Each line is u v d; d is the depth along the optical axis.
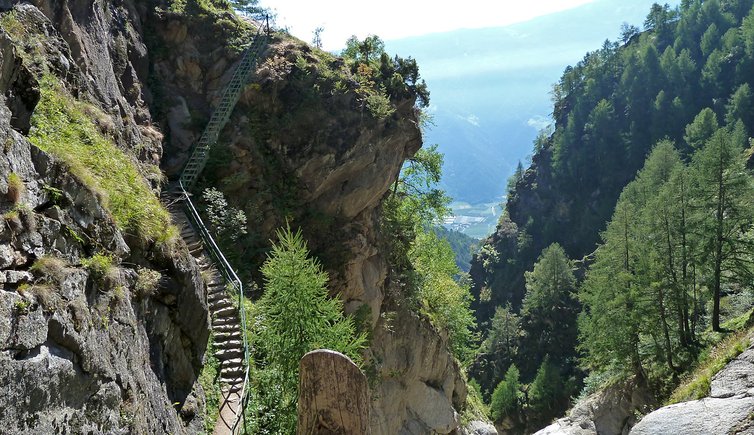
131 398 8.31
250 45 25.88
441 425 31.22
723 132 33.66
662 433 12.53
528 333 82.75
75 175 8.09
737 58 114.38
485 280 121.50
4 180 6.32
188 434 10.82
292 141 24.17
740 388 13.54
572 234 117.12
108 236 8.73
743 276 34.00
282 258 14.86
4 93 7.30
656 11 143.00
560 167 124.25
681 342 34.66
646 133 117.38
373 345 25.83
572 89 144.88
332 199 24.56
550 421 65.25
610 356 36.69
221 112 23.92
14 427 5.56
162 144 22.97
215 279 17.80
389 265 28.72
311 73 25.20
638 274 36.06
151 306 10.41
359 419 3.64
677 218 34.94
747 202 33.22
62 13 15.22
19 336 5.72
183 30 25.45
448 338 36.53
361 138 24.58
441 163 37.16
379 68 27.78
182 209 20.53
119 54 20.86
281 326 14.34
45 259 6.70
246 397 12.79
